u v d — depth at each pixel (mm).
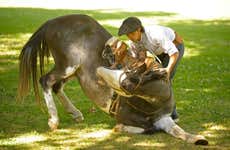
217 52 22406
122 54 10781
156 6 41375
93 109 13375
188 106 13680
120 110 11305
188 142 10766
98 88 11359
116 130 11484
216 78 17312
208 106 13719
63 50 11508
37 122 12203
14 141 10836
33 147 10500
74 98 14625
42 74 12031
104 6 40469
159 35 10859
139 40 10906
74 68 11484
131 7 40094
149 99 10797
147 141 10852
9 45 23016
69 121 12375
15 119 12383
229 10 39125
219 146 10602
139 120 11242
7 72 17984
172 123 11188
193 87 16016
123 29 10695
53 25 11766
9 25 28625
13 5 39844
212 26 30734
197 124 12133
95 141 10898
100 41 11477
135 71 10508
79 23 11633
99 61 11312
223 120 12430
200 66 19359
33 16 32594
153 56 10633
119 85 10531
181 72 18266
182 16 35156
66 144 10711
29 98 14375
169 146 10562
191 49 23078
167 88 10766
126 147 10508
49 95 11695
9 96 14602
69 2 43281
